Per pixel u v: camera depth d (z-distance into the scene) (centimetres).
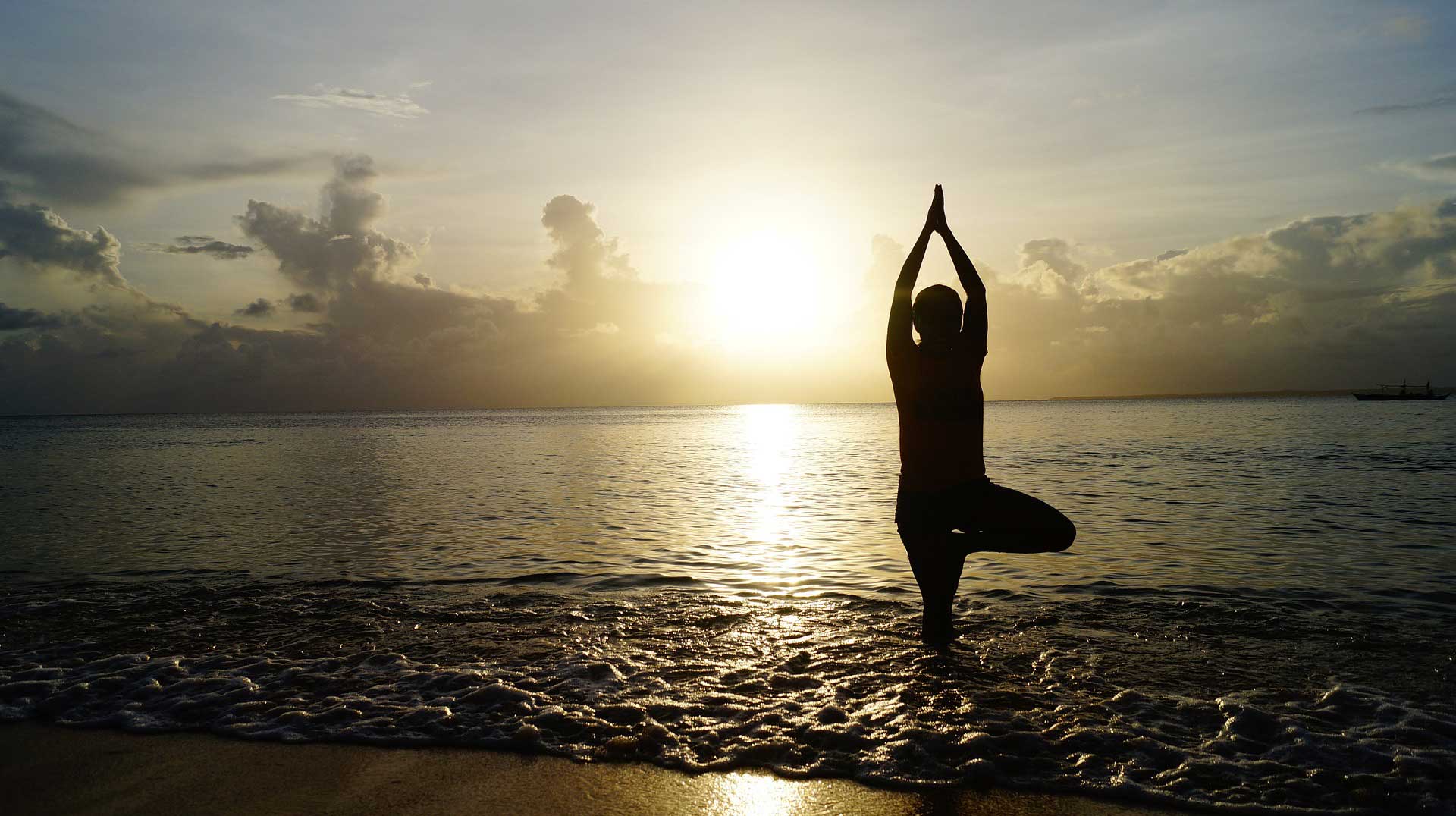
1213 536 986
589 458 3005
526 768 354
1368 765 340
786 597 682
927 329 489
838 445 3975
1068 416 8281
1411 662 477
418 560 879
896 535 1059
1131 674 456
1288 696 420
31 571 820
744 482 1923
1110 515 1196
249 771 354
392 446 4225
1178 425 5291
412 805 323
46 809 323
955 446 475
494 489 1752
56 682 466
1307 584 711
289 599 679
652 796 328
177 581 762
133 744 384
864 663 483
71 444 4881
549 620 600
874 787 332
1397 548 898
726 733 383
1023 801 318
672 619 601
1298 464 2091
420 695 439
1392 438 3331
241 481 2012
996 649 507
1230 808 308
